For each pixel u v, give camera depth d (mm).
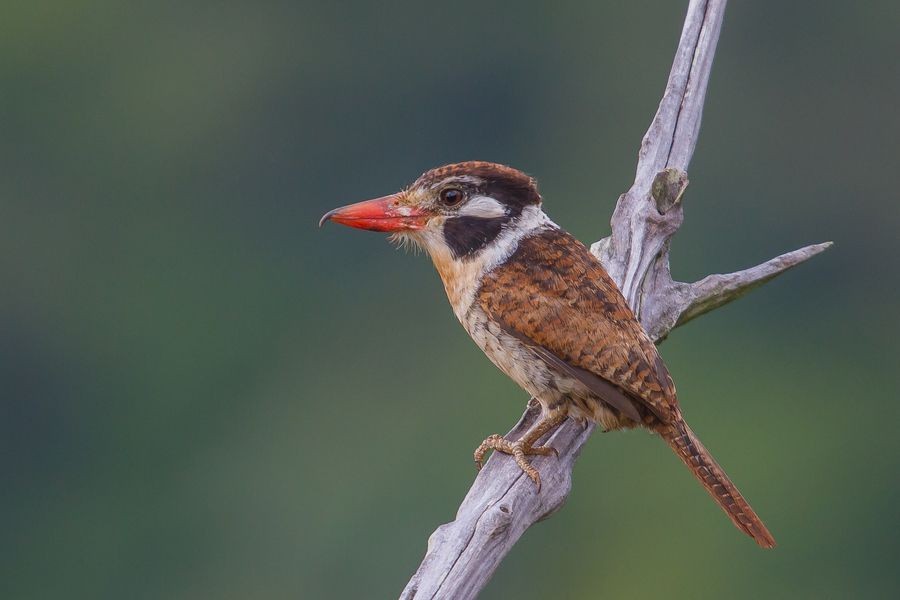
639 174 7016
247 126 26438
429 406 21906
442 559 5590
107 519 22719
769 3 25234
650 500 18266
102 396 23766
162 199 26031
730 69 25359
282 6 27047
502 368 6484
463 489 20578
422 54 27016
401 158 26953
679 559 17906
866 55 25281
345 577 19750
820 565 19359
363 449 21438
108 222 25500
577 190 26000
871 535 19875
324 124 26688
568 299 6266
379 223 6578
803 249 6980
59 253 25750
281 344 23766
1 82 26328
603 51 27109
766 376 22938
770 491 20203
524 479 6086
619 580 17828
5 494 23172
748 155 24922
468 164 6559
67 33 27000
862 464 21328
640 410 6207
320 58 26797
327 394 22953
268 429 22734
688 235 24156
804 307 23969
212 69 26750
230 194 25781
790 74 25109
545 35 26953
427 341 22906
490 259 6465
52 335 24766
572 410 6332
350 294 23953
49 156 26609
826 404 22359
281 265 24922
